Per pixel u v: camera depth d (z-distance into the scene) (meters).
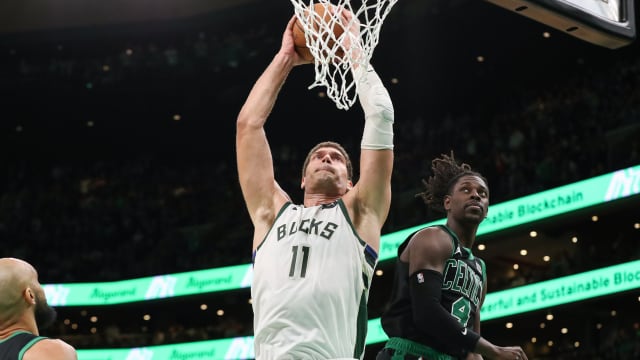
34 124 24.34
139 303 20.73
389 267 17.73
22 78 23.31
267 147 3.99
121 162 25.23
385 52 21.69
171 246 21.33
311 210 3.74
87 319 23.11
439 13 20.69
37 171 24.97
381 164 3.74
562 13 4.49
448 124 20.58
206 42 23.31
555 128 18.16
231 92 23.41
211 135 24.75
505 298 16.16
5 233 22.41
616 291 14.58
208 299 21.69
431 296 3.94
